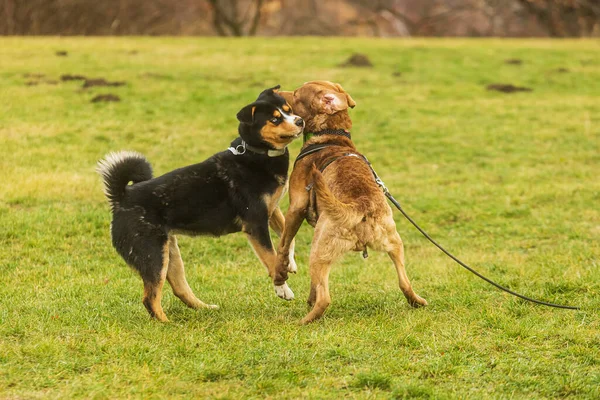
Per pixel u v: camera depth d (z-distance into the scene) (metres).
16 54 26.56
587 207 13.40
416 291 8.75
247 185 7.84
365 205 7.10
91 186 13.73
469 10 59.28
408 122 20.75
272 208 8.03
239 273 9.85
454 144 18.77
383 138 19.23
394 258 7.52
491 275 9.41
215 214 7.76
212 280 9.45
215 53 29.23
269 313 7.93
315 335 6.82
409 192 14.58
